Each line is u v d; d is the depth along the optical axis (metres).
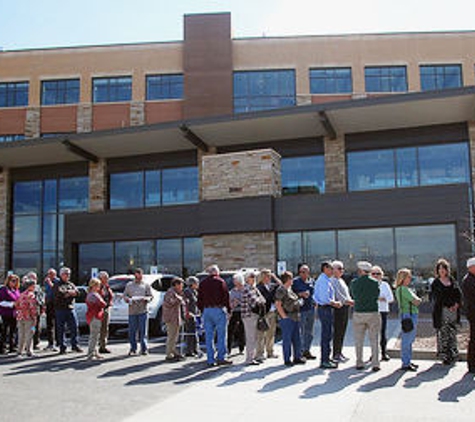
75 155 23.92
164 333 15.83
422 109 18.95
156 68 30.62
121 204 24.30
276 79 30.05
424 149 20.80
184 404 7.37
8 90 31.69
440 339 10.00
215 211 19.86
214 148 23.09
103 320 12.24
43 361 11.23
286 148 22.28
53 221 25.27
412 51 29.86
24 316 11.97
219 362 10.45
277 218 19.34
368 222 18.33
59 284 12.49
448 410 6.82
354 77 29.73
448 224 17.89
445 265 9.99
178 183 23.56
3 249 25.31
